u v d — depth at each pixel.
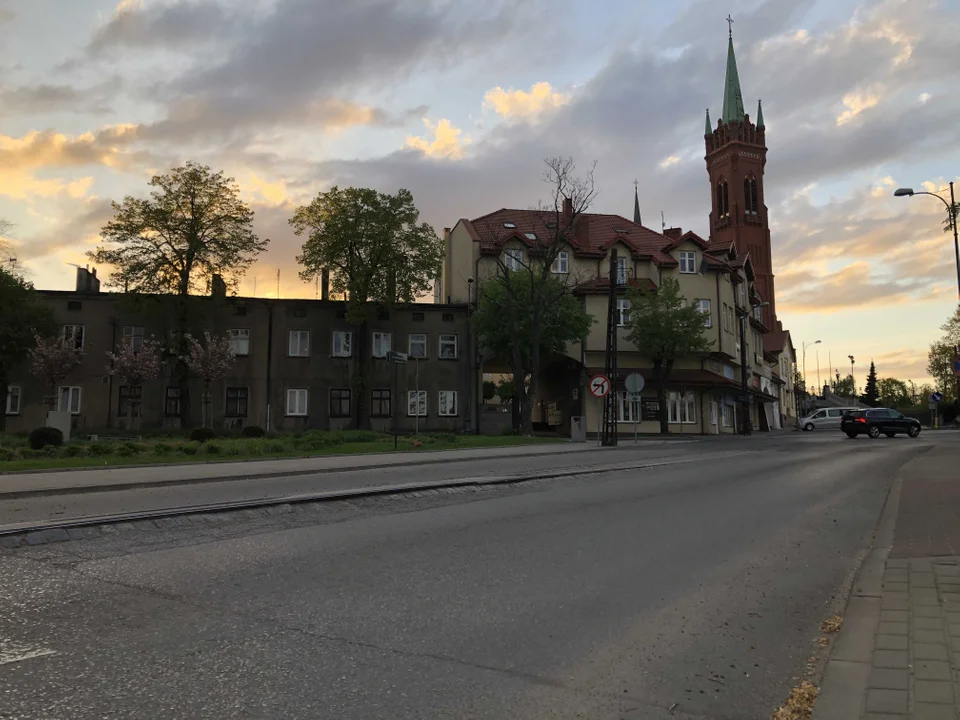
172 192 42.06
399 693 4.20
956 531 9.04
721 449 27.31
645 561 7.81
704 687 4.48
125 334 44.06
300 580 6.50
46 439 24.70
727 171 104.75
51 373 40.94
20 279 41.97
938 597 6.07
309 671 4.46
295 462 19.73
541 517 10.32
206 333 43.34
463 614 5.74
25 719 3.66
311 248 44.12
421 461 19.58
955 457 21.00
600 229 54.94
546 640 5.23
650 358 46.25
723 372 53.66
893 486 14.62
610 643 5.22
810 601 6.47
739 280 56.91
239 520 9.00
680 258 51.12
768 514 11.23
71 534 7.69
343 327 46.28
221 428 44.19
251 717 3.81
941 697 4.07
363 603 5.91
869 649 4.95
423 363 47.06
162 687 4.13
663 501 12.29
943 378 67.31
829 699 4.16
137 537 7.85
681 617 5.90
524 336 42.09
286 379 45.22
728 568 7.63
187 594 5.93
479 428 47.12
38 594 5.75
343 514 9.85
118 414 43.50
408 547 8.02
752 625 5.74
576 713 4.04
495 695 4.24
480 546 8.23
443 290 57.50
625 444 32.62
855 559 8.19
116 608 5.50
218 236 42.88
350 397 45.81
